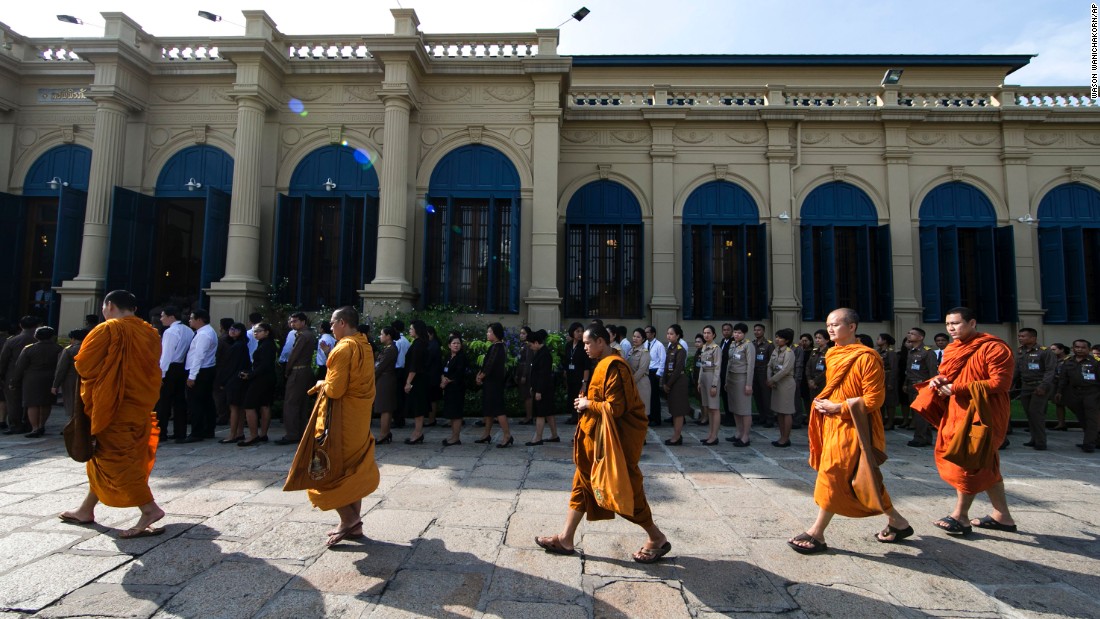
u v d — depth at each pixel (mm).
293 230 12055
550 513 4336
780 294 13188
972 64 16781
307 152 12148
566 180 13727
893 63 16922
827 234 13203
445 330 10188
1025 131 13586
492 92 11984
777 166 13562
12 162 12812
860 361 3639
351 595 2959
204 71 12266
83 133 12773
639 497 3375
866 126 13656
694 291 13516
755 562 3451
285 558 3426
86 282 11297
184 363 7238
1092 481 5762
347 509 3676
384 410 7098
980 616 2824
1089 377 7543
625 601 2926
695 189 13719
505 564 3367
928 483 5535
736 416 7359
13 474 5383
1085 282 12922
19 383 7527
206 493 4781
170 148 12430
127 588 3014
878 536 3867
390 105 11242
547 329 11148
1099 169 13414
